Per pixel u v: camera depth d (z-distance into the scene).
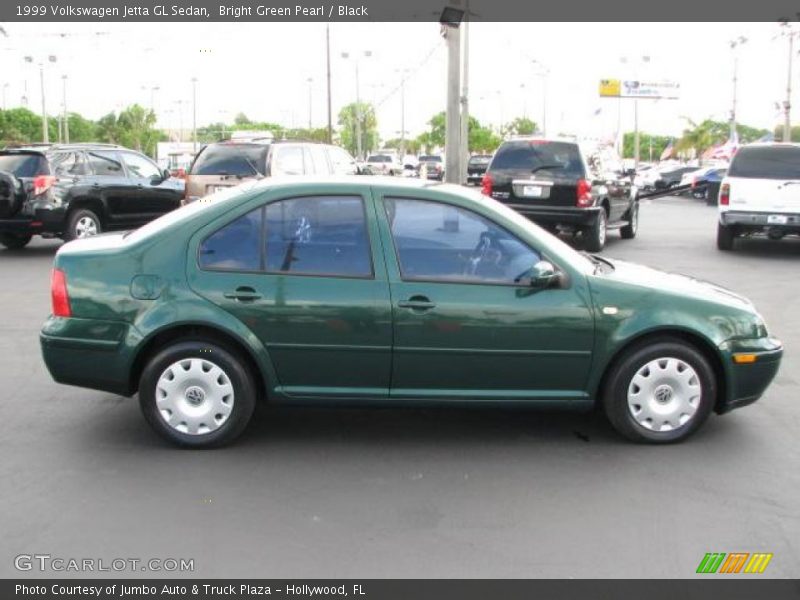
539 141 15.06
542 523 4.49
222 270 5.38
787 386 7.07
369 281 5.36
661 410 5.58
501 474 5.13
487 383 5.46
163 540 4.28
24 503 4.68
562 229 15.31
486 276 5.43
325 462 5.30
